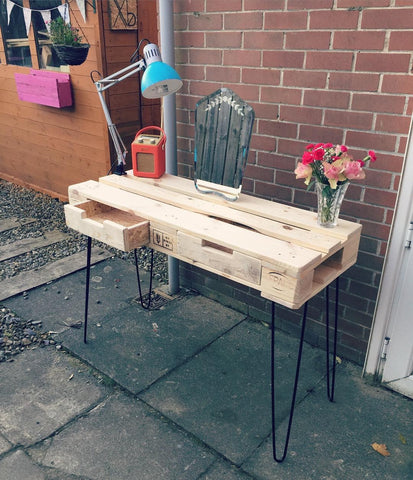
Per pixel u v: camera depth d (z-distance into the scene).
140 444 2.01
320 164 1.81
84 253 3.79
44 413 2.18
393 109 2.02
